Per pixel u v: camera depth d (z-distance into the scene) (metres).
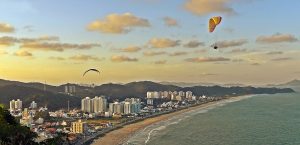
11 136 81.12
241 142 172.50
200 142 174.50
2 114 95.88
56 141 107.81
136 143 176.38
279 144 165.12
